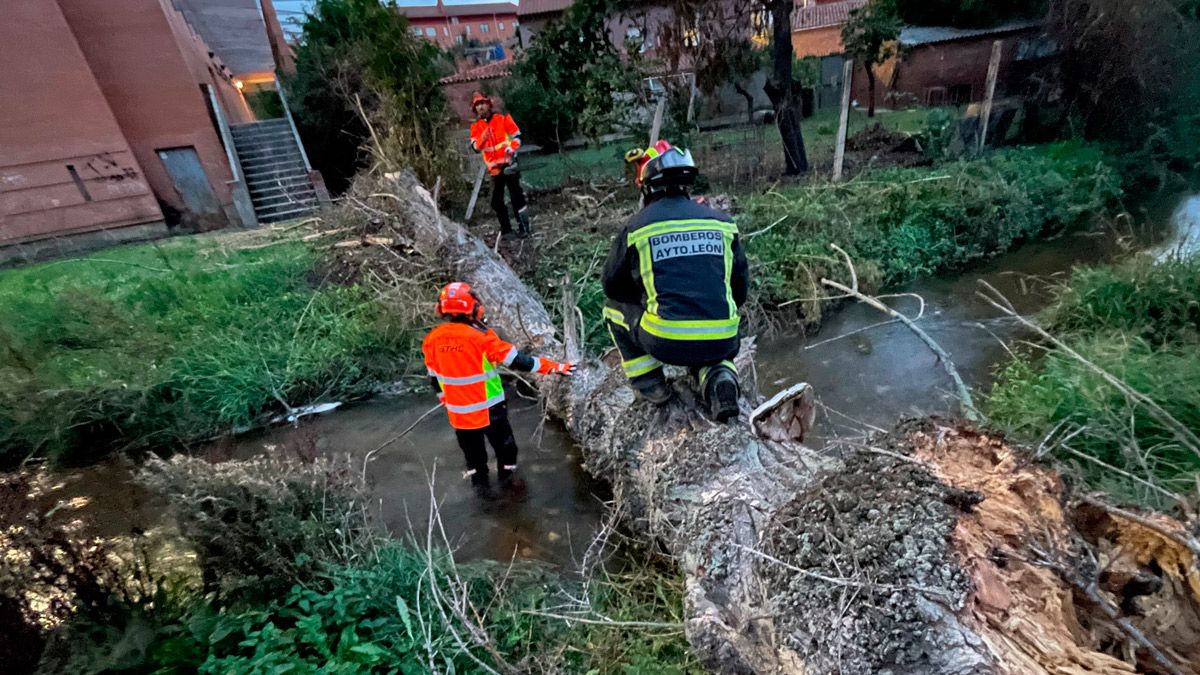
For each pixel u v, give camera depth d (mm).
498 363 3547
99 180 10453
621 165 11523
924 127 10383
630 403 3229
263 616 2422
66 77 9953
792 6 9031
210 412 5035
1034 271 6305
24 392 4750
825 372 4816
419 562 2885
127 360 5266
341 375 5453
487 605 2729
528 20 18047
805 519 1826
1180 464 2809
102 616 2430
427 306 5836
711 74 9891
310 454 3580
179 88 10961
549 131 14773
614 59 10383
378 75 8922
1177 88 8531
